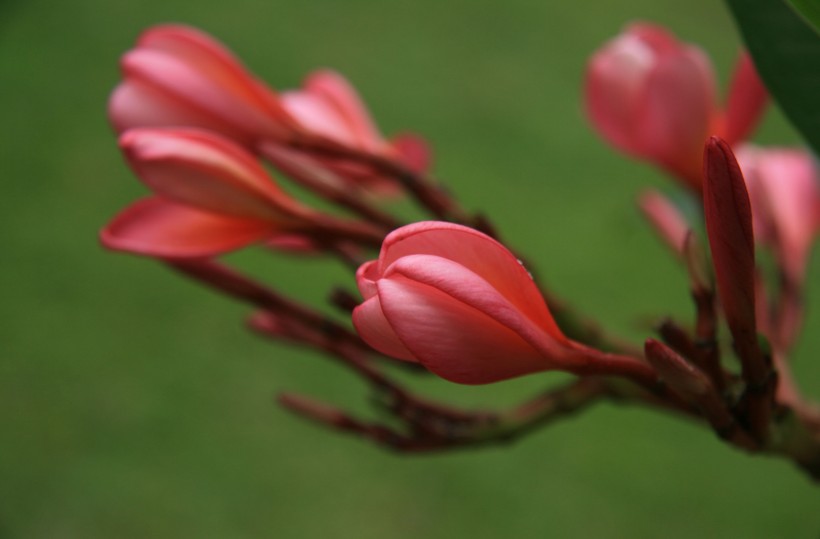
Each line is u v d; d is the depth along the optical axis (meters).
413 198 0.74
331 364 2.37
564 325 0.70
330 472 2.17
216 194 0.70
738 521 2.03
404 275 0.63
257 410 2.27
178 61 0.72
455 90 3.34
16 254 2.57
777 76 0.67
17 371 2.31
